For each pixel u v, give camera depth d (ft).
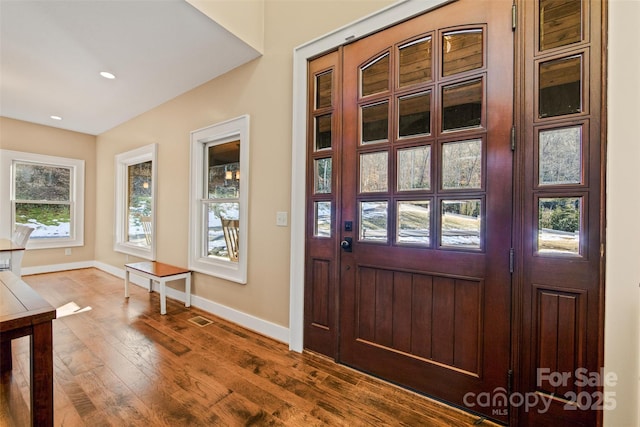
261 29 7.77
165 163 11.21
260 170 7.92
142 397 5.11
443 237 5.13
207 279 9.45
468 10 4.86
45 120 13.66
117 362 6.25
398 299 5.61
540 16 4.31
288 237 7.30
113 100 11.06
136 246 12.96
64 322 8.40
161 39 7.17
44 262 14.67
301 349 6.94
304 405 5.00
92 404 4.89
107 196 15.24
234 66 8.48
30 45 7.45
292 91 7.24
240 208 8.33
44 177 14.76
